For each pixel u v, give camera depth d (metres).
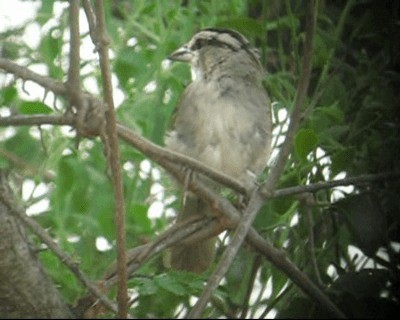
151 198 11.17
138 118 10.74
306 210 10.13
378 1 11.32
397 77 11.01
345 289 8.98
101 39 7.43
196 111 10.95
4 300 8.05
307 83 8.59
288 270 8.77
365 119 10.73
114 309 8.02
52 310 8.10
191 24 11.22
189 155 10.91
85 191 10.85
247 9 12.09
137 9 10.91
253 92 11.12
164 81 11.11
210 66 11.16
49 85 7.68
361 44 11.72
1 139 11.69
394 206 9.72
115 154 7.49
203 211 10.88
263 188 8.59
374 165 10.65
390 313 8.93
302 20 12.04
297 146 9.20
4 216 8.08
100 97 10.91
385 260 9.45
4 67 7.75
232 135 10.91
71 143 10.85
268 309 9.73
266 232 10.35
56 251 8.09
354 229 9.35
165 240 8.91
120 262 7.58
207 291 7.86
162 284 8.45
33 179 11.20
